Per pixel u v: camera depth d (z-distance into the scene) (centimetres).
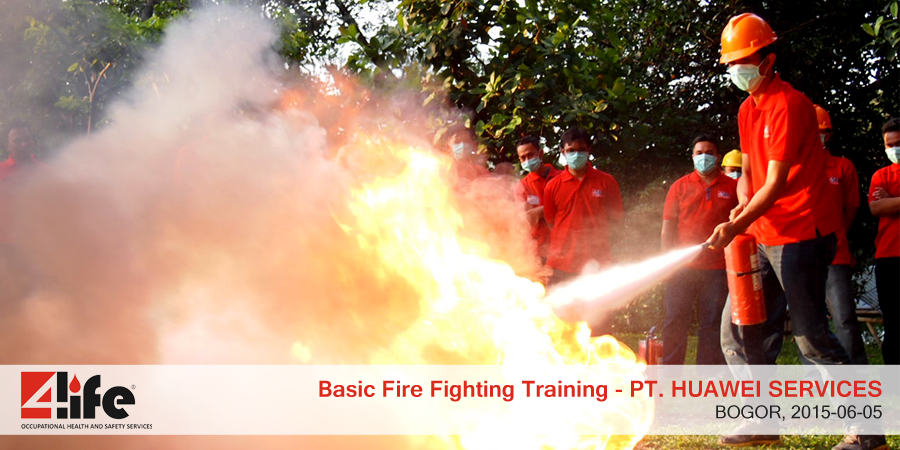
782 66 1105
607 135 725
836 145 1116
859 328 539
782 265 429
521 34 703
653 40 1096
